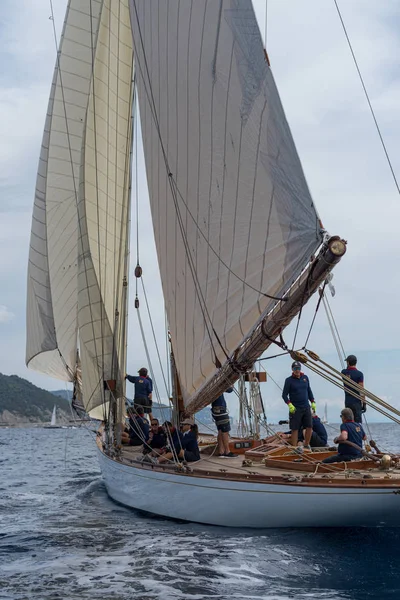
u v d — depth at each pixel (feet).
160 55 44.62
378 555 29.50
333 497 32.30
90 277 54.60
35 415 621.31
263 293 35.76
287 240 34.40
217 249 39.22
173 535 35.09
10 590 26.86
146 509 42.86
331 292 32.94
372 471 34.63
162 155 45.11
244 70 36.17
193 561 29.58
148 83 46.78
